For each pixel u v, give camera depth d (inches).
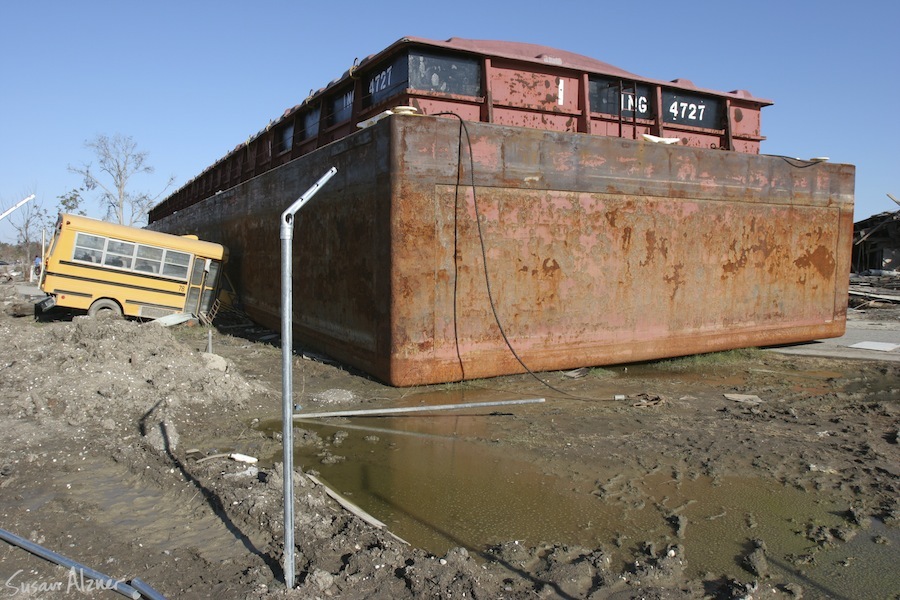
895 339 597.9
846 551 188.9
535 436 295.9
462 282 384.2
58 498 208.5
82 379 319.6
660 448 278.8
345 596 150.0
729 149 544.1
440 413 333.7
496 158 389.1
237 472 229.1
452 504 220.5
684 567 177.8
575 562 175.5
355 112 476.4
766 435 298.7
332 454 270.8
